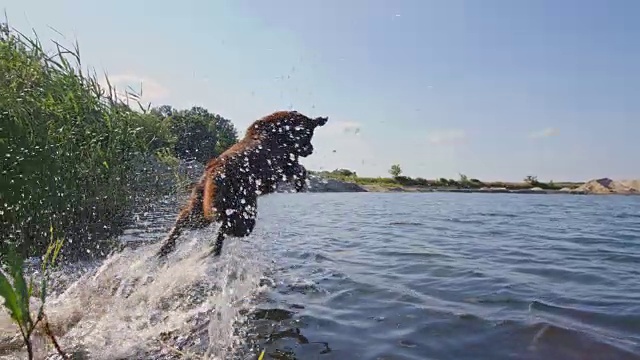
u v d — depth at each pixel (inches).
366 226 452.8
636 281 220.2
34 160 253.8
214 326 161.9
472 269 244.8
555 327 155.0
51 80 289.3
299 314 174.1
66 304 179.8
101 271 216.2
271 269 242.5
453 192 1702.8
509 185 2150.6
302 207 726.5
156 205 350.0
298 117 237.0
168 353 141.1
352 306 183.2
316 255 284.7
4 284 90.4
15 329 150.3
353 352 140.8
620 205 917.2
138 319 168.2
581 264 261.3
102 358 137.0
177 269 213.8
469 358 135.3
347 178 1547.7
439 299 190.4
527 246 328.5
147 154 356.5
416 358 135.6
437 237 375.6
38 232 256.7
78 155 280.4
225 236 196.9
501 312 172.2
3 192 245.8
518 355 136.4
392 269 245.9
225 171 196.9
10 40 287.0
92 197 285.6
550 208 797.2
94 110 303.4
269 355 139.3
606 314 168.6
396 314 172.7
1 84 266.5
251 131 229.0
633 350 137.3
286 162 229.5
